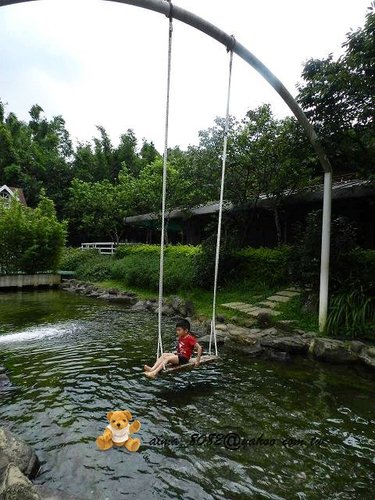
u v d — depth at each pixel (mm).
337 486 2885
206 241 11977
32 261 17672
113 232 25531
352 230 7836
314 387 4949
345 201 10273
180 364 4766
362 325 6613
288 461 3223
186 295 11789
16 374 5438
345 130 6625
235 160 11156
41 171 32562
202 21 4539
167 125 4773
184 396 4629
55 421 3912
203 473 3031
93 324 9234
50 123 39625
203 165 12391
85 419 3963
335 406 4359
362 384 5062
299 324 7578
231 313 9086
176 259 13945
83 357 6320
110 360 6148
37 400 4469
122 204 22891
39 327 8852
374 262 7316
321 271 7070
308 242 7832
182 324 4910
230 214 12359
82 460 3176
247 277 11633
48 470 3039
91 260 20094
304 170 9078
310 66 6711
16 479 2480
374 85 5688
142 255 17125
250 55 5168
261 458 3266
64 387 4910
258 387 4945
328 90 6121
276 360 6137
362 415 4125
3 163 32906
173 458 3236
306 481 2945
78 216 28375
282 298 9500
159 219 19312
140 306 11883
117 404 4371
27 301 13352
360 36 5621
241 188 11539
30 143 35438
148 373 4367
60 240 18578
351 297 6977
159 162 20969
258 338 7008
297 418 4047
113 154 32500
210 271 11578
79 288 16312
